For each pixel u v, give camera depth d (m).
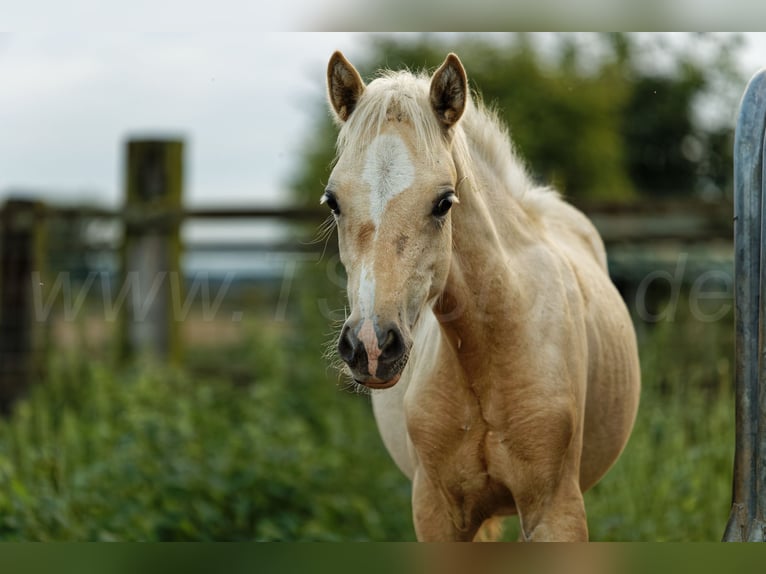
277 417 10.09
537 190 6.25
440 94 4.48
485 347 4.83
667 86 19.83
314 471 8.49
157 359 11.39
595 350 5.43
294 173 18.05
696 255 12.27
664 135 20.17
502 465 4.94
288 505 8.02
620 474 7.89
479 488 5.05
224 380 11.63
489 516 5.32
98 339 11.89
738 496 4.84
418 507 5.27
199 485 7.86
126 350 11.80
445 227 4.41
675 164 20.27
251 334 11.89
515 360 4.84
